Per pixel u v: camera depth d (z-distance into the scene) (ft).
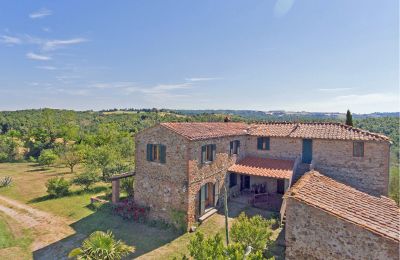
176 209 61.98
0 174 125.29
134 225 63.31
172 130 62.90
